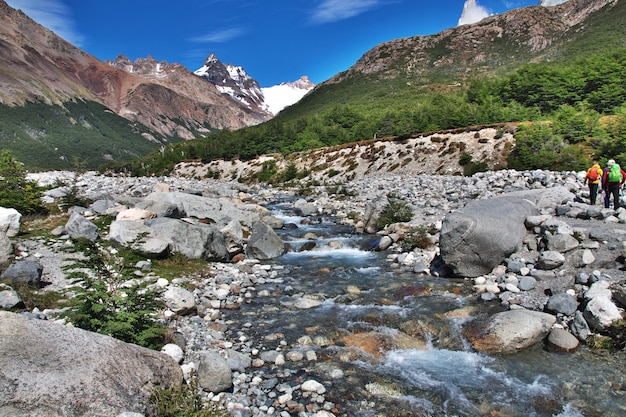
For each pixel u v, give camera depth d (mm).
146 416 5395
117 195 28141
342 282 13930
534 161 48344
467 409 6895
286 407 6898
